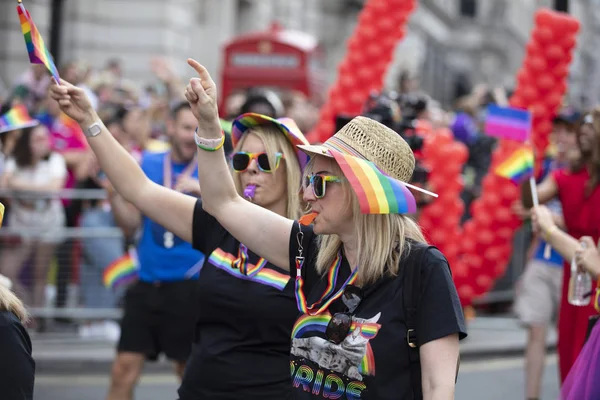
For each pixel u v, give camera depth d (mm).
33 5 22688
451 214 11805
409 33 39188
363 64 12922
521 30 67812
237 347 5113
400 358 3867
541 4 62094
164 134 14617
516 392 10484
